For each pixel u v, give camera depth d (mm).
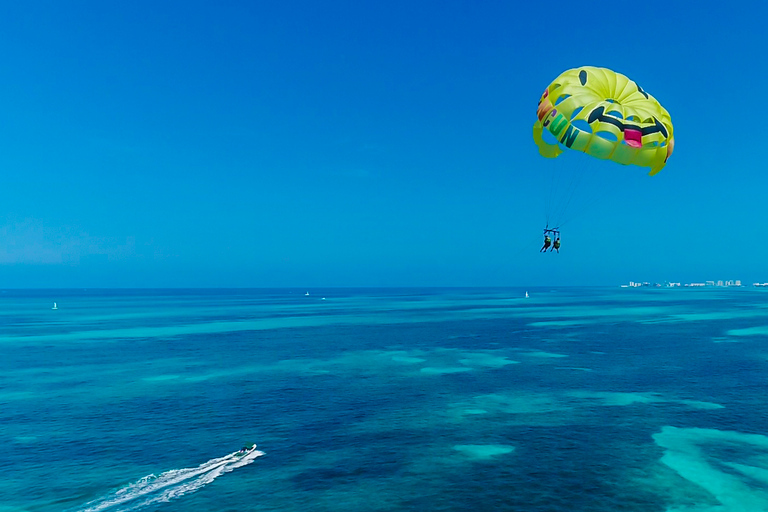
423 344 61469
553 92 30234
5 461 22875
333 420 28656
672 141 29203
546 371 42781
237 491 19797
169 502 18953
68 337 70688
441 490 19672
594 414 29406
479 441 24984
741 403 31594
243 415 29750
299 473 21406
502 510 18109
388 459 22766
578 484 20094
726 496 19109
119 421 28719
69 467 22219
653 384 37219
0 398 34125
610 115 27672
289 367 45594
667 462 22156
